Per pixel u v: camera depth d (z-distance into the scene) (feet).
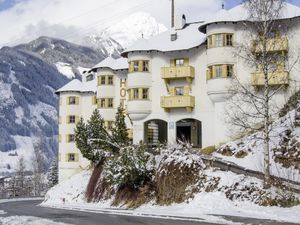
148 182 141.59
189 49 176.86
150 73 184.75
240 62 159.43
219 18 161.38
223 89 159.22
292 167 123.13
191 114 176.04
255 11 119.65
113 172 144.97
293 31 155.53
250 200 113.80
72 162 243.60
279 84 147.84
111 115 214.48
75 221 100.22
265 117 114.52
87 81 250.98
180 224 88.02
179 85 179.52
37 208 160.35
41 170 415.64
